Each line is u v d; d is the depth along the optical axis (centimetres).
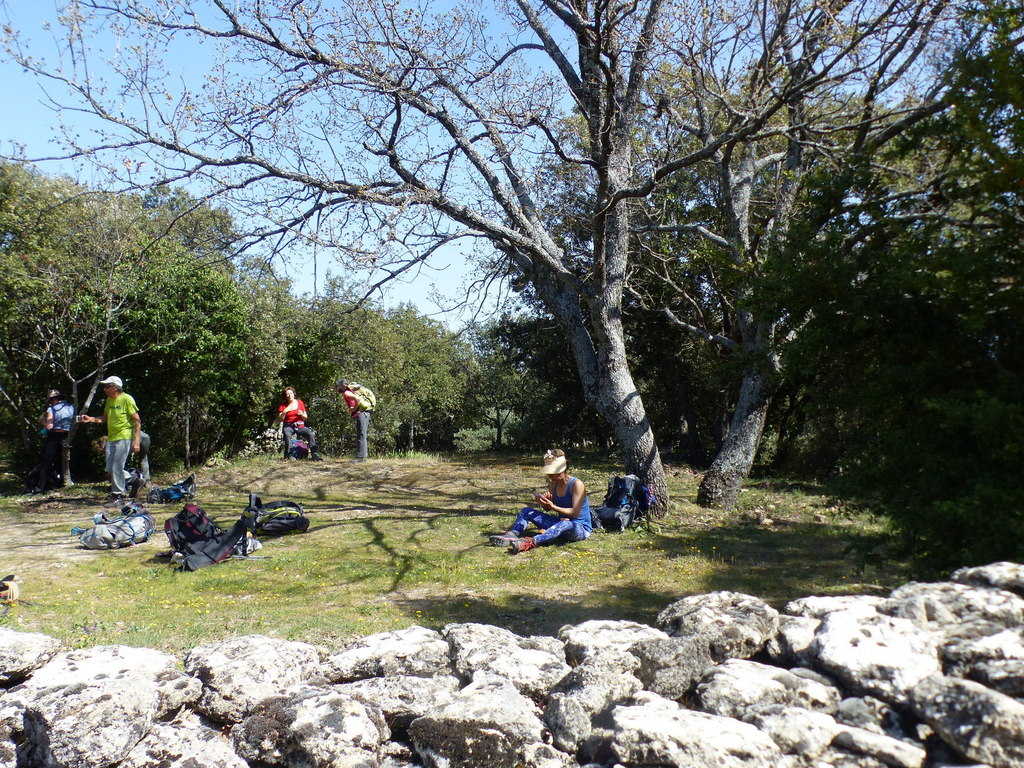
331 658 335
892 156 630
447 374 3102
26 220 1498
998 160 478
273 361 1988
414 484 1561
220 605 712
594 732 271
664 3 1142
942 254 490
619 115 1235
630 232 1391
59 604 709
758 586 787
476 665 323
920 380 484
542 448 2767
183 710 296
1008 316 476
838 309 548
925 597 316
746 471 1285
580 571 852
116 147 993
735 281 665
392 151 1155
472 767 264
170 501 1318
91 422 1391
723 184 1294
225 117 1056
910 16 1066
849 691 286
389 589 776
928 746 258
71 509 1257
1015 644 278
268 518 1048
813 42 1170
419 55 1073
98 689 273
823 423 654
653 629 352
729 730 253
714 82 1170
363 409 1855
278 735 276
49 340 1486
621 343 1232
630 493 1103
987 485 425
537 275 1327
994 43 507
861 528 1059
